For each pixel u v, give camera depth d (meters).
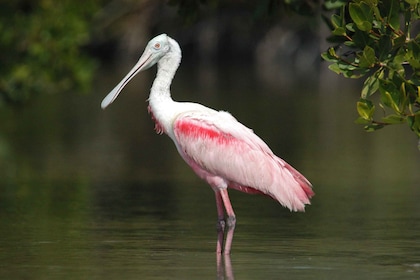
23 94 29.52
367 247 13.41
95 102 47.34
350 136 31.56
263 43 82.50
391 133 32.84
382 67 11.00
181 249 13.27
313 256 12.77
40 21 29.00
